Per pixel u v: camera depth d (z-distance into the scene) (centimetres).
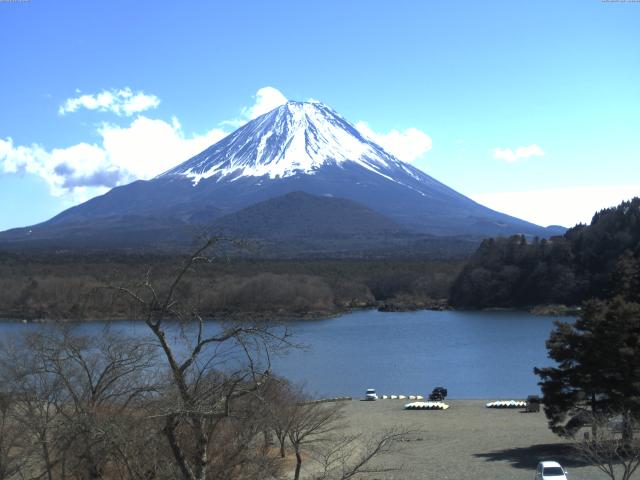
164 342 1700
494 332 13200
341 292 19350
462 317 16112
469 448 4672
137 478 1911
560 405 4322
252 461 2144
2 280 12175
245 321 1984
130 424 1975
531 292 17775
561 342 4356
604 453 3416
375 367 9394
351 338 12419
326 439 3656
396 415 6294
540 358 10088
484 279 18375
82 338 3603
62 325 3700
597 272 16788
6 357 3259
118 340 3138
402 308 18075
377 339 12256
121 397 2752
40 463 2692
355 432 5100
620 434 4356
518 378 8694
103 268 12988
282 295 14012
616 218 17325
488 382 8456
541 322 14688
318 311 15975
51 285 10531
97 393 2492
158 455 1930
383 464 4041
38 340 3178
